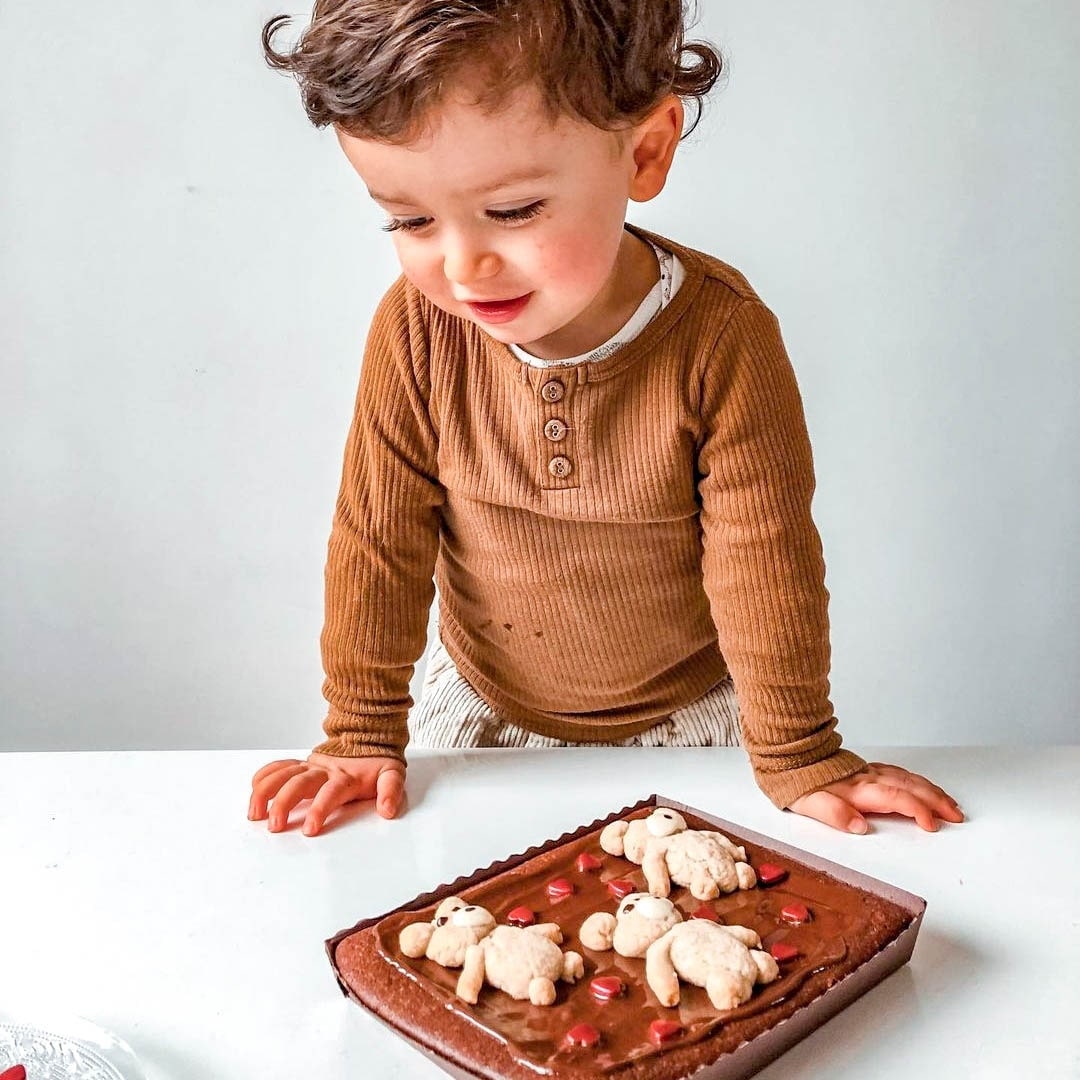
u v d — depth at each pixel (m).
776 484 0.89
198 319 1.39
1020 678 1.50
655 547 0.97
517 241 0.71
